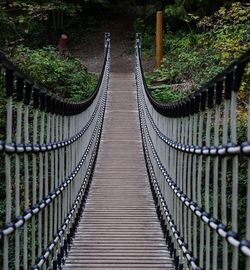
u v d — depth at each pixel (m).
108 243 5.68
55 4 20.94
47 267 4.18
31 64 12.80
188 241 4.07
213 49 10.85
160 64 16.92
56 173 4.59
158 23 17.09
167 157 5.84
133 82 17.33
